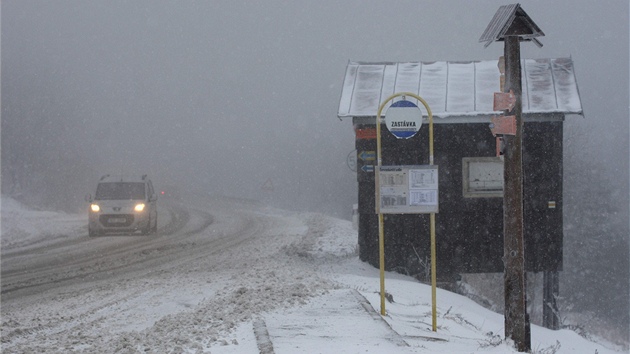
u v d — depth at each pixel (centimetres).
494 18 938
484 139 1948
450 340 941
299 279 1441
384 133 1970
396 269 1992
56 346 835
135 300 1266
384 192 1053
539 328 1655
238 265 1867
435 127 1953
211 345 761
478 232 1962
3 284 1622
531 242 1941
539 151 1936
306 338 789
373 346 747
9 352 793
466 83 2036
